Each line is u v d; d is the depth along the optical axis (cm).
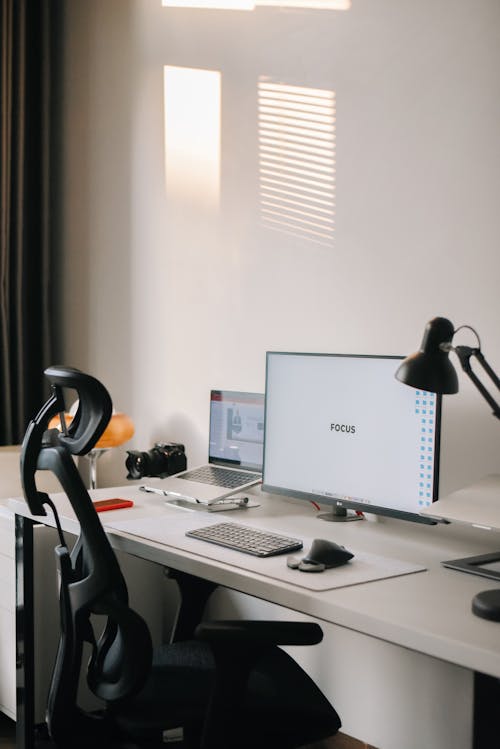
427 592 156
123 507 231
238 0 266
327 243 241
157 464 264
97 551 161
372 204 229
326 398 215
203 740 147
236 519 219
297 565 169
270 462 230
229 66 270
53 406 175
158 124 298
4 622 248
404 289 221
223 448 255
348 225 235
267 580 162
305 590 156
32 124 341
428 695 216
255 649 146
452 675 210
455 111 208
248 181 265
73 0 333
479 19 202
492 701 144
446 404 212
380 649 227
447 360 167
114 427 281
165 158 296
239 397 250
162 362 300
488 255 202
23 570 233
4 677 249
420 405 193
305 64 246
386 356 201
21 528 232
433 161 213
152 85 300
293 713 157
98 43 322
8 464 287
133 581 269
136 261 310
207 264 280
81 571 174
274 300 258
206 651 187
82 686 251
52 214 350
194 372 287
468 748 208
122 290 317
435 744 215
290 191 252
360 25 230
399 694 222
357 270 233
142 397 309
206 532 196
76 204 338
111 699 161
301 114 248
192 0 283
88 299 334
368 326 231
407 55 219
